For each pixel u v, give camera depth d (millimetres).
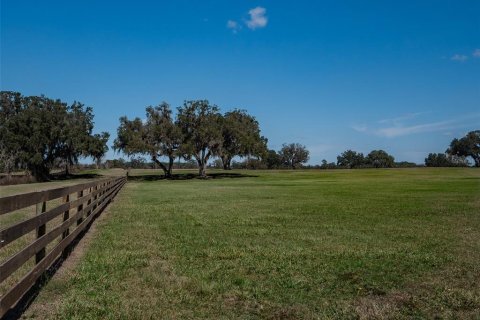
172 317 5602
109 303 6086
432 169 96812
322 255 9273
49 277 7348
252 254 9352
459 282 7258
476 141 135875
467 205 20891
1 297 4965
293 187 41031
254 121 75250
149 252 9531
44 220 7020
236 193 32125
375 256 9195
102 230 12977
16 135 68312
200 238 11484
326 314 5762
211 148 71750
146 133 70250
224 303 6168
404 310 5922
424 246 10391
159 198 27141
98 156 78625
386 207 20141
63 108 75500
